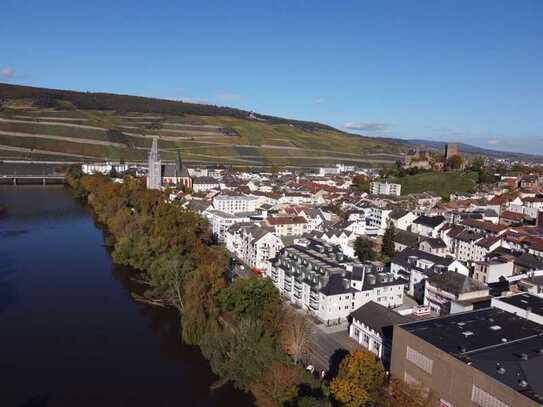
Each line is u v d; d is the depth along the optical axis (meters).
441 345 88.25
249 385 96.44
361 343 120.06
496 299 119.88
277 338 109.31
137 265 173.12
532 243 195.50
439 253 193.12
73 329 131.00
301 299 145.50
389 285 141.88
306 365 107.50
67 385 104.12
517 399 71.25
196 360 115.62
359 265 146.50
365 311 122.75
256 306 120.75
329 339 122.94
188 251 172.25
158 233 183.75
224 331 111.81
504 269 167.00
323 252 164.75
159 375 108.75
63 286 163.75
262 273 177.88
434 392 87.31
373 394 85.81
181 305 136.38
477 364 80.56
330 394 87.50
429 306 144.25
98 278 172.25
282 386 89.50
